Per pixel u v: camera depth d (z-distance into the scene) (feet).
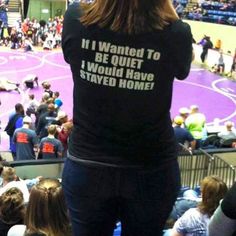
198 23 127.24
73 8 6.51
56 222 11.14
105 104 6.37
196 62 118.62
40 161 32.91
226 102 84.07
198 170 36.40
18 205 14.30
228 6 132.46
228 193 6.73
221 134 50.42
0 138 54.85
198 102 83.25
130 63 6.30
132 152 6.39
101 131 6.41
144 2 6.13
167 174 6.54
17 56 115.03
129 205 6.57
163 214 6.63
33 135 43.47
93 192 6.48
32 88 84.28
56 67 103.65
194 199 20.31
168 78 6.42
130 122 6.35
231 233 6.85
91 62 6.39
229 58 109.60
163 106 6.47
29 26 131.75
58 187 11.32
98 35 6.29
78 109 6.59
